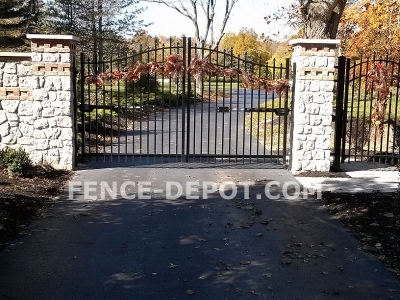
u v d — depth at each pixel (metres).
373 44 17.62
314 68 8.70
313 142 8.89
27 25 26.05
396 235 5.64
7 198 6.52
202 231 5.77
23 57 8.70
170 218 6.24
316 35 11.45
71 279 4.39
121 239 5.46
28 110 8.84
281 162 9.92
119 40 24.16
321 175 8.74
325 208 6.79
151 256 4.98
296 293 4.20
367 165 9.73
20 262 4.75
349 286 4.35
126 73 9.19
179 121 17.39
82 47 22.78
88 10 22.53
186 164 9.53
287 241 5.49
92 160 9.73
